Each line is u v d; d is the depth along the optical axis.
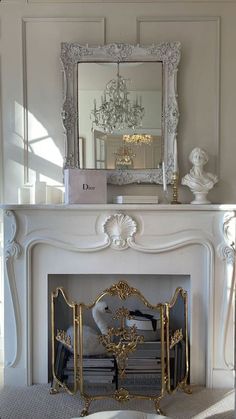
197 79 2.79
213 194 2.79
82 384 2.35
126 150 2.79
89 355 2.43
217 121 2.78
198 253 2.58
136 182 2.79
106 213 2.54
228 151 2.79
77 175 2.55
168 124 2.76
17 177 2.82
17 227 2.54
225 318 2.54
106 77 2.77
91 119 2.78
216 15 2.77
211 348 2.56
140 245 2.53
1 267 2.87
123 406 2.37
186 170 2.80
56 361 2.49
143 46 2.73
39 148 2.81
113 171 2.78
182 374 2.50
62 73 2.76
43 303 2.60
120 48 2.73
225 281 2.54
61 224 2.55
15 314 2.57
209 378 2.56
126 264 2.57
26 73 2.80
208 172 2.78
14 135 2.82
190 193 2.81
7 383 2.59
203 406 2.34
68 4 2.79
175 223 2.54
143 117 2.78
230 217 2.50
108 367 2.42
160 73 2.76
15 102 2.81
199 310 2.59
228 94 2.79
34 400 2.40
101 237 2.55
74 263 2.59
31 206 2.50
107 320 2.46
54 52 2.80
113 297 2.51
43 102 2.81
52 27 2.79
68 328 2.57
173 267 2.58
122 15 2.78
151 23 2.79
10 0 2.78
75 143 2.78
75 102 2.77
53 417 2.22
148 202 2.62
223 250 2.52
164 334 2.38
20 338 2.58
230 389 2.54
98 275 2.80
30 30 2.79
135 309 2.51
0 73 2.80
